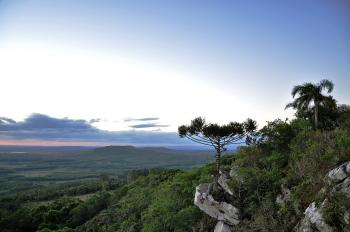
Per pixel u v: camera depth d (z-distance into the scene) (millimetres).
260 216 22688
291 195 22469
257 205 24656
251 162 30594
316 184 20875
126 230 56938
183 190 44969
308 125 36531
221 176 28812
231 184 26938
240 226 24406
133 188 101062
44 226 90062
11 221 90062
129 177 151375
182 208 41719
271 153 31797
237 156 34688
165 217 41062
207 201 27172
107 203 102875
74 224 94750
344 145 21984
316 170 21984
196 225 34406
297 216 20547
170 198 45781
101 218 83625
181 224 36188
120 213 75500
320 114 42531
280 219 21734
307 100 42562
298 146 28781
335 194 17359
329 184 18719
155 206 50062
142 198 73938
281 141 32438
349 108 45000
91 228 79875
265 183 26047
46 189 155250
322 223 17109
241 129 31125
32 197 135250
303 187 21812
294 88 43250
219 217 26438
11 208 108250
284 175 26625
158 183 93000
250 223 23469
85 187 154000
